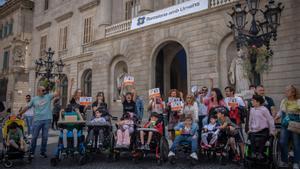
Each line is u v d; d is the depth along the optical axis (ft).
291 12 42.55
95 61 73.72
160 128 26.96
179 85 73.36
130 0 75.31
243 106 27.32
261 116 22.85
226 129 25.35
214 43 50.44
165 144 26.89
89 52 82.89
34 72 107.65
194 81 52.49
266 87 43.86
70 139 25.96
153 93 30.66
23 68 114.73
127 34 65.77
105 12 73.82
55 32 100.12
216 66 49.73
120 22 70.18
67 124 25.81
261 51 33.55
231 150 26.76
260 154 22.59
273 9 33.19
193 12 53.57
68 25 94.38
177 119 30.27
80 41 88.12
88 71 85.25
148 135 26.09
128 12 75.61
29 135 45.78
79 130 26.32
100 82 71.51
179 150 26.91
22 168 24.20
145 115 59.31
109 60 69.82
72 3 93.86
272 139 22.57
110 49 69.87
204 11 51.98
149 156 30.04
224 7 49.21
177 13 56.34
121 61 68.95
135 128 27.40
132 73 63.98
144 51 61.93
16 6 117.50
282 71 42.47
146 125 27.58
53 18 102.22
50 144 39.93
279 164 22.38
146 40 61.82
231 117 26.48
